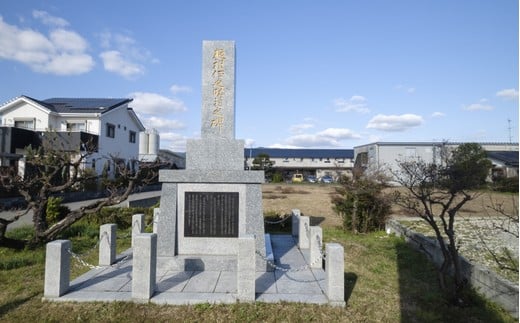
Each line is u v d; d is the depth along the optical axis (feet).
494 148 151.23
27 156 42.04
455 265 21.53
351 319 18.43
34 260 28.02
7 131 69.77
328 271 20.06
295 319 18.13
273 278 23.95
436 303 20.81
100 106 98.32
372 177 50.90
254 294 19.74
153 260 20.27
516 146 150.92
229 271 25.08
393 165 126.31
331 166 220.64
